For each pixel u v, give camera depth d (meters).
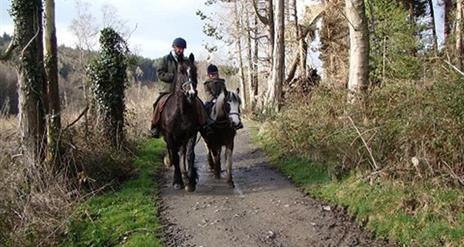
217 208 9.58
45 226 8.48
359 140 9.84
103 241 8.24
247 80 39.47
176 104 10.04
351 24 11.62
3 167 9.16
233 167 13.22
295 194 10.21
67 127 10.87
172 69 10.40
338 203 9.31
